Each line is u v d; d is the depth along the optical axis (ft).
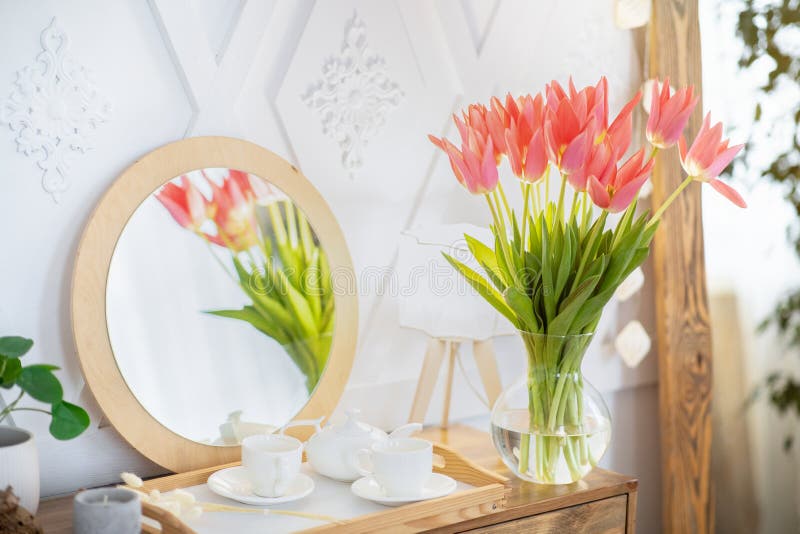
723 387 7.39
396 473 3.96
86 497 3.45
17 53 4.15
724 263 7.27
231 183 4.71
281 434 4.30
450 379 5.49
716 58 6.92
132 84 4.48
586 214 4.42
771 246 7.25
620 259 4.27
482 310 5.22
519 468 4.54
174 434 4.51
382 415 5.49
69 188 4.35
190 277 4.58
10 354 3.64
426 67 5.47
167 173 4.51
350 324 5.17
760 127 7.11
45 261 4.31
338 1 5.08
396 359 5.57
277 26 4.91
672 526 6.64
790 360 7.20
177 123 4.64
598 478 4.75
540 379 4.45
